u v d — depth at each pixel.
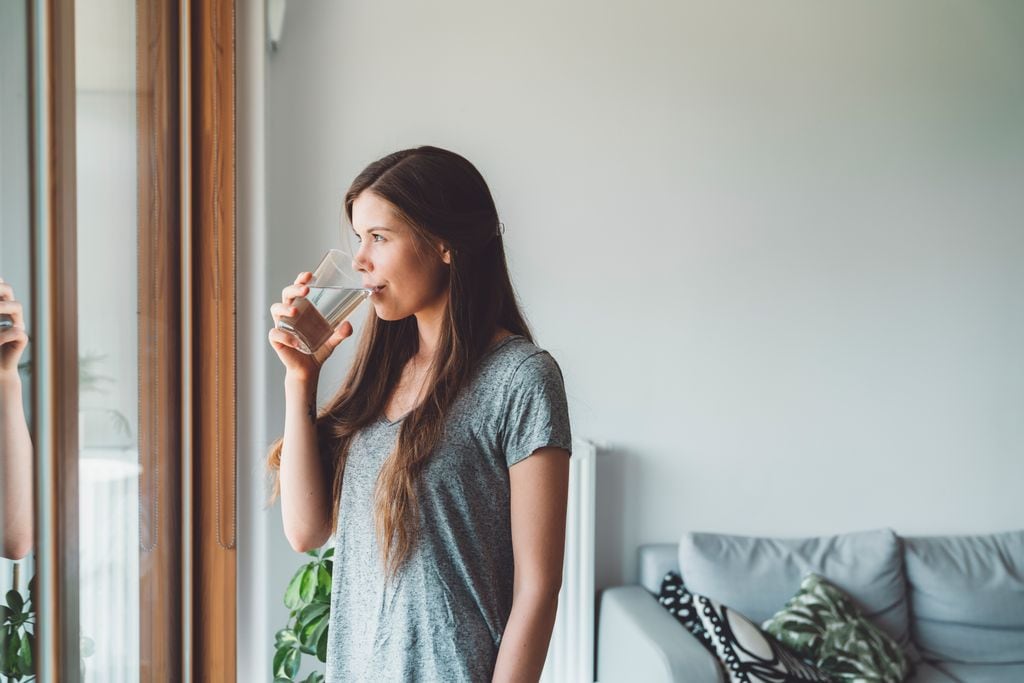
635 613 2.47
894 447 2.97
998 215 3.02
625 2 2.72
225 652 2.00
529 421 1.13
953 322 3.00
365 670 1.16
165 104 1.79
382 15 2.56
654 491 2.82
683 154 2.78
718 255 2.82
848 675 2.39
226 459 2.00
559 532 1.13
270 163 2.50
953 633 2.77
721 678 2.15
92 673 1.40
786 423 2.89
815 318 2.90
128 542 1.58
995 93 2.99
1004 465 3.05
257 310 2.21
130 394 1.58
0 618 1.04
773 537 2.89
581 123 2.70
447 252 1.17
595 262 2.74
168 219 1.82
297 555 2.50
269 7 2.29
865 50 2.90
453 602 1.12
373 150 2.56
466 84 2.62
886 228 2.94
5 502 1.06
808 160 2.87
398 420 1.21
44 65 1.13
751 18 2.81
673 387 2.81
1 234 1.04
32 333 1.13
